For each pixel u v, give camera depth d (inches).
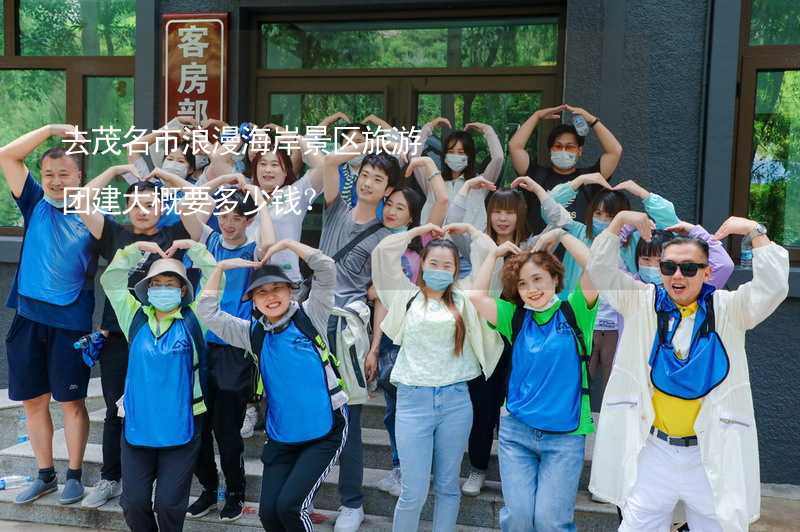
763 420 137.1
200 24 114.0
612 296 93.2
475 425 120.4
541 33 109.1
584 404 93.9
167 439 104.4
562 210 106.7
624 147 110.5
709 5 116.6
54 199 122.6
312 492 98.9
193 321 109.3
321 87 113.5
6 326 165.3
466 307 103.0
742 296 88.7
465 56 111.3
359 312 110.4
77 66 144.3
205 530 122.3
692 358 88.9
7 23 149.6
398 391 104.0
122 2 143.9
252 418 136.3
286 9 112.2
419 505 102.4
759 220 137.1
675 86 118.2
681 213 121.3
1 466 140.8
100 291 140.7
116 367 124.6
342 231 110.1
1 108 147.6
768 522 120.9
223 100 114.4
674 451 90.8
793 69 133.8
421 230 105.0
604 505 119.4
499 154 110.8
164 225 115.3
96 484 136.3
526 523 93.6
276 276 98.0
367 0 109.1
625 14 107.3
